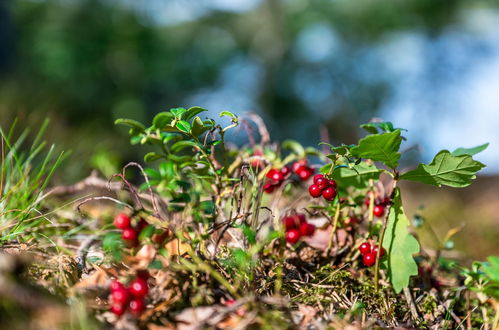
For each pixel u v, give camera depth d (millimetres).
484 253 697
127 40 2188
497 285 373
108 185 392
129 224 361
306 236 427
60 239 424
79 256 392
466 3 3074
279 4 3461
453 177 384
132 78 2189
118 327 344
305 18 3379
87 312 346
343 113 3734
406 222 400
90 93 1944
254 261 386
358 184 418
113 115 1960
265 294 388
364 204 444
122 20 2238
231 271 385
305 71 3703
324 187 392
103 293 362
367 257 408
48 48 1965
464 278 457
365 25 3314
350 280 418
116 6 2244
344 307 393
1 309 333
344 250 435
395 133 371
